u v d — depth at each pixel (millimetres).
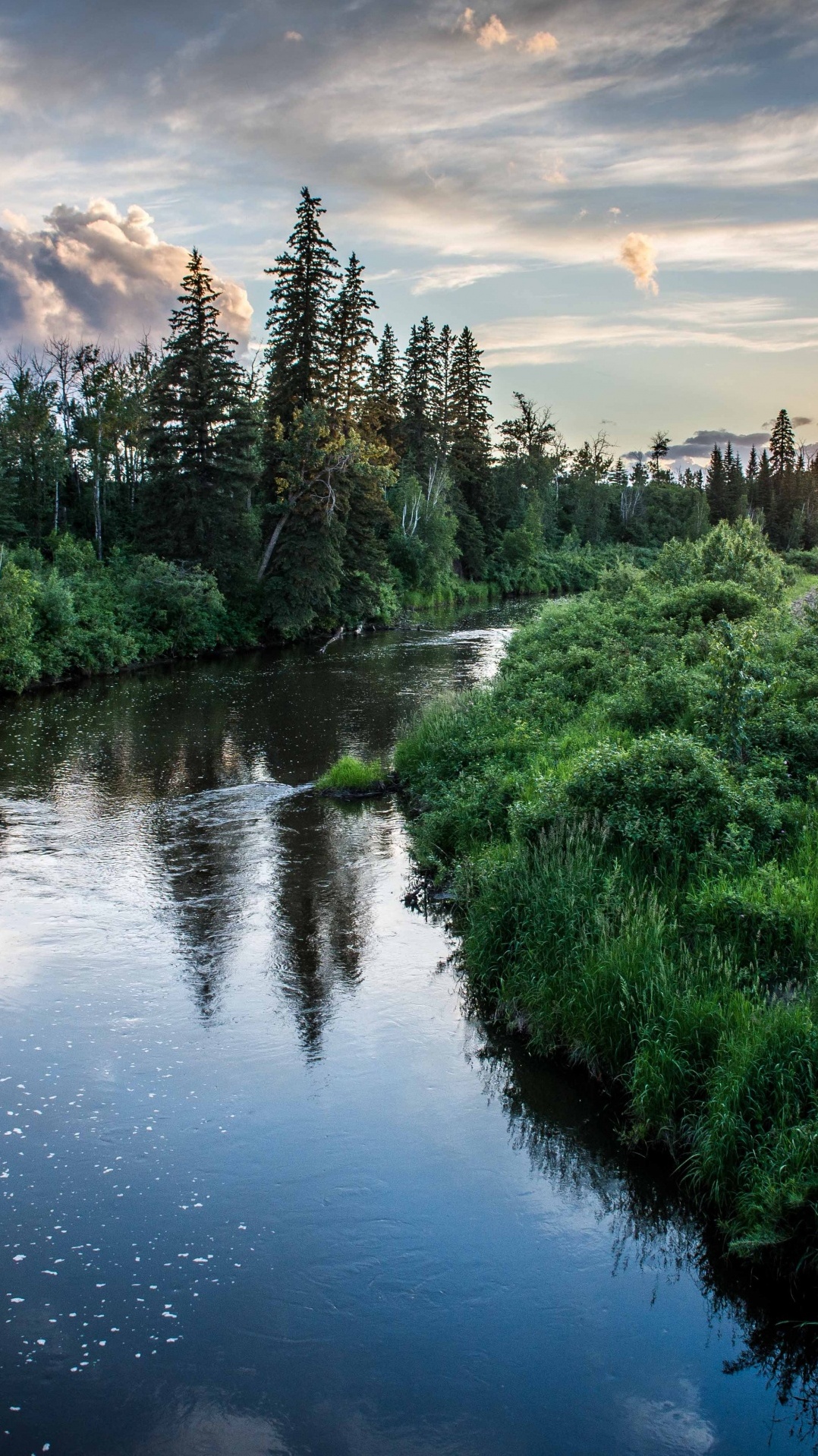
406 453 69250
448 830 12742
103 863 12844
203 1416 4684
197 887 11930
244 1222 6016
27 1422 4633
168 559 41875
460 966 9727
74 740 21125
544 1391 4883
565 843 9867
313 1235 5926
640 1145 6809
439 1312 5359
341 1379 4930
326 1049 8102
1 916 10984
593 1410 4770
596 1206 6242
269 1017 8656
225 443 41594
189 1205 6164
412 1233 5953
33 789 16844
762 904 8016
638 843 9656
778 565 31188
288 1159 6637
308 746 20391
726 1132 6078
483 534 77750
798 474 126062
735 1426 4699
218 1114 7156
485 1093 7484
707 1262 5781
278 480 43531
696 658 17344
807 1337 5266
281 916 11023
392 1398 4824
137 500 54281
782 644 17047
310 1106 7266
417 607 61438
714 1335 5258
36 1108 7191
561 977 8258
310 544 42562
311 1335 5191
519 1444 4574
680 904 8688
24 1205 6133
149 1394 4809
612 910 8578
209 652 39469
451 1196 6305
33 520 49312
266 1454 4488
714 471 118625
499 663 25547
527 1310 5387
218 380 41625
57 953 10000
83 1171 6469
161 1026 8484
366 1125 7039
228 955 9969
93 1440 4551
